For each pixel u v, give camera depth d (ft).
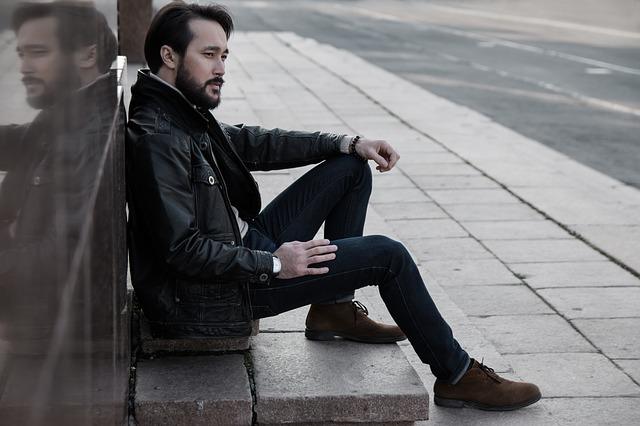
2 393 3.57
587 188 27.37
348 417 10.86
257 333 12.30
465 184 27.22
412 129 35.70
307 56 58.75
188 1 11.37
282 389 10.91
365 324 12.45
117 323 7.99
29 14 4.23
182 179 10.37
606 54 71.05
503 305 17.47
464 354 12.28
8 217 3.73
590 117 43.11
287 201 12.67
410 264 11.48
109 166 7.26
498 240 21.70
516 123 40.93
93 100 6.24
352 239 11.41
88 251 5.39
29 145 4.11
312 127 34.91
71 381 4.61
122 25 35.53
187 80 10.96
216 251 10.41
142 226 10.84
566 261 20.26
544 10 127.03
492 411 12.53
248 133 12.84
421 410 10.98
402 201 25.07
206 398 10.55
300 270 10.85
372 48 72.54
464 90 50.70
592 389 13.87
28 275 3.89
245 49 62.08
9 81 3.85
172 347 11.80
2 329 3.56
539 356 15.14
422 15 115.65
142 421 10.45
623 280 19.08
